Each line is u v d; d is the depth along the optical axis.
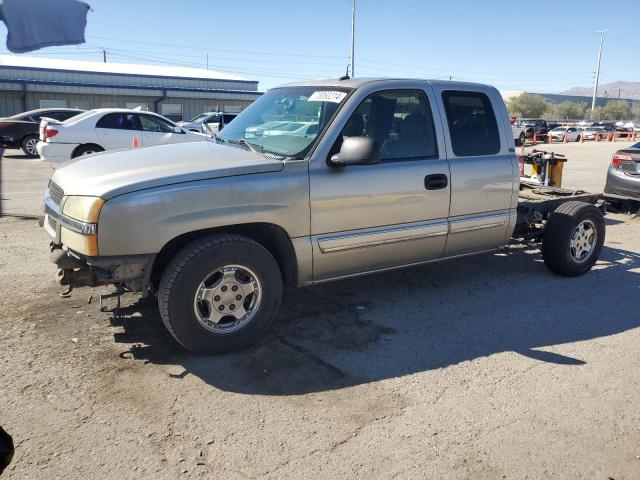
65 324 4.24
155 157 3.99
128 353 3.81
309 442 2.93
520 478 2.72
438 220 4.68
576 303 5.09
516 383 3.61
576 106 96.31
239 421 3.10
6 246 6.40
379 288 5.31
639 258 6.75
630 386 3.61
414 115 4.56
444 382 3.59
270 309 3.94
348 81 4.51
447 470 2.75
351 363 3.80
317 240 4.07
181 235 3.67
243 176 3.72
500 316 4.72
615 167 9.40
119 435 2.94
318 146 4.03
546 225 5.72
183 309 3.59
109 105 32.56
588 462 2.85
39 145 13.04
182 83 35.03
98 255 3.38
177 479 2.63
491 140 5.00
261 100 5.09
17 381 3.42
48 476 2.62
